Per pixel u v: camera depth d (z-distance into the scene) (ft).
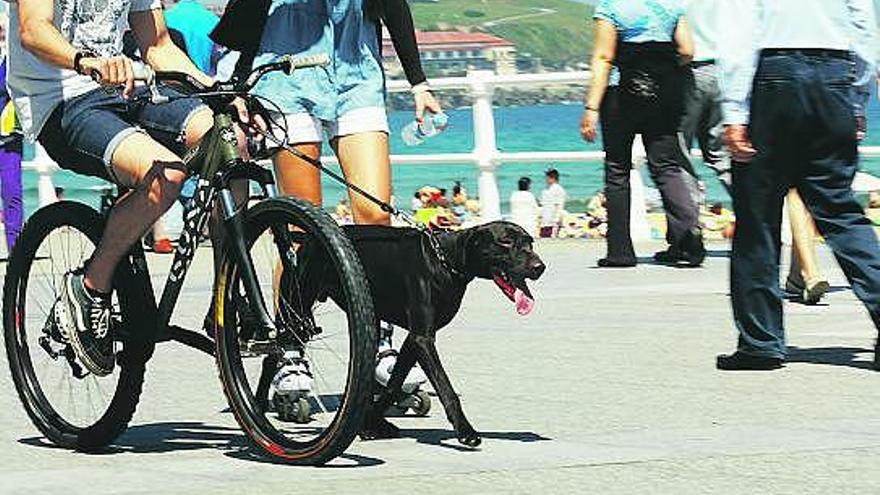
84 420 33.09
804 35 39.96
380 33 37.19
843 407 35.19
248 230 31.12
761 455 29.86
